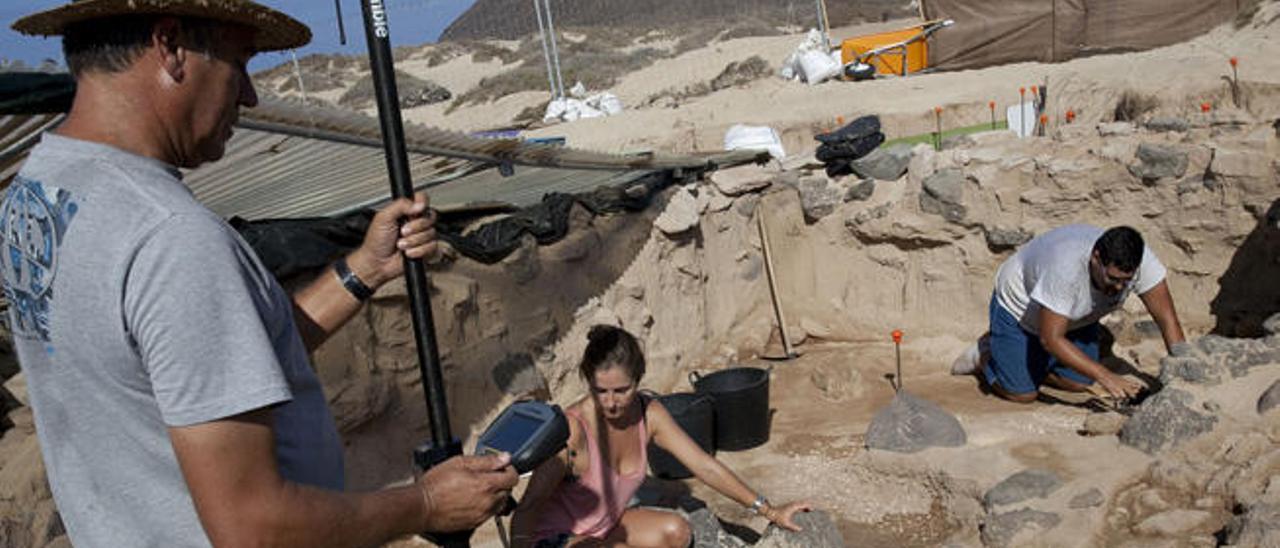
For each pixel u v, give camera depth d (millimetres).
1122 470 4805
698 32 33469
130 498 1467
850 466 5445
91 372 1416
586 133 16781
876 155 7672
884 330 7645
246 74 1699
